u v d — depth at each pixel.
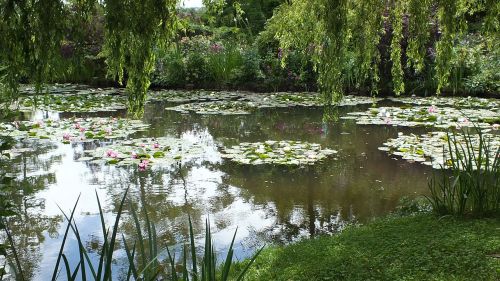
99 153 5.37
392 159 5.10
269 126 7.39
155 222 3.41
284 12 4.42
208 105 9.63
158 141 5.99
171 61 12.94
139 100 2.55
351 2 3.84
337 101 3.75
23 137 6.29
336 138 6.35
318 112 8.76
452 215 2.96
